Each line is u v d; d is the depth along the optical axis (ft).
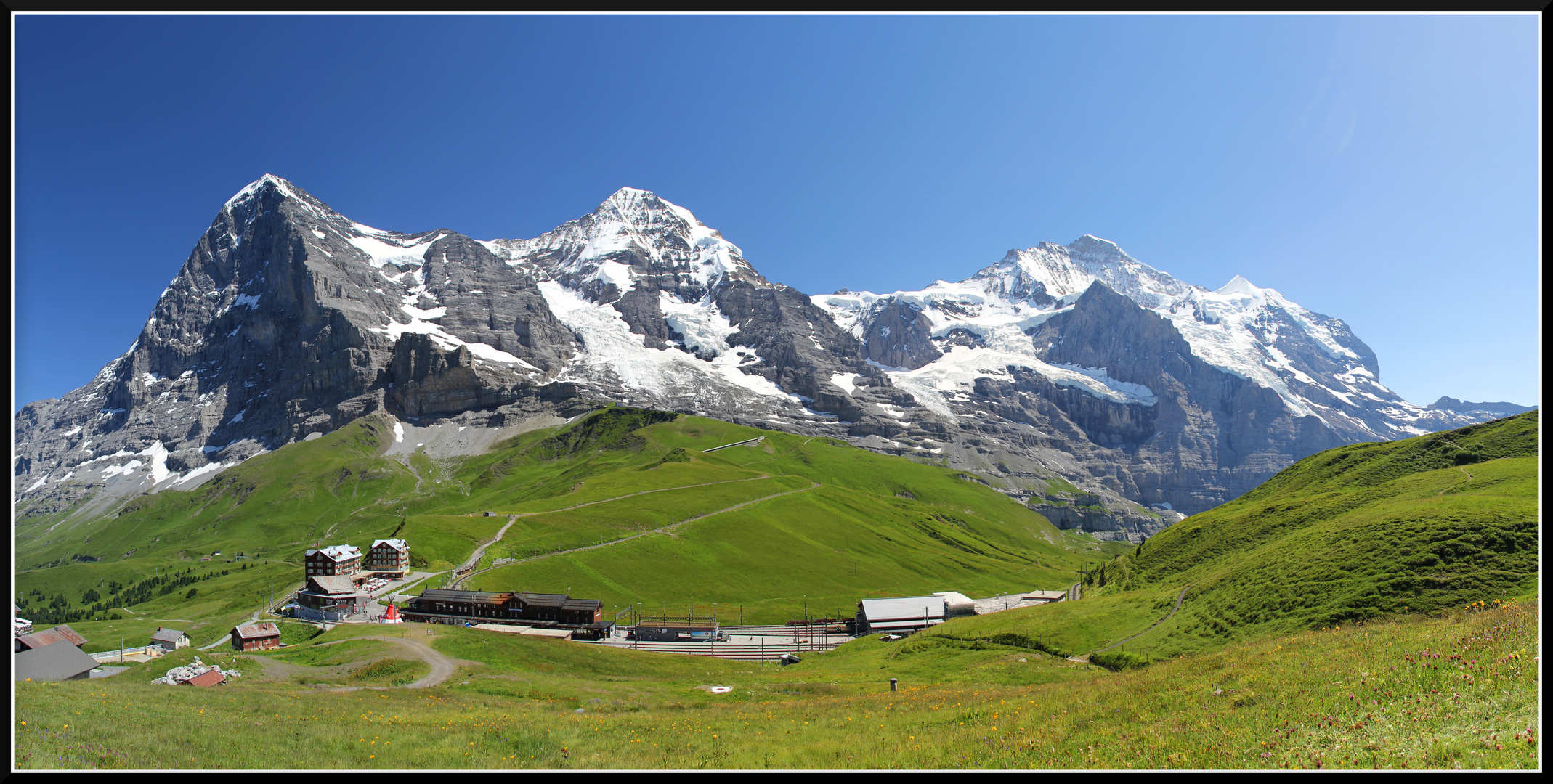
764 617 578.25
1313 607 224.53
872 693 214.28
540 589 580.30
